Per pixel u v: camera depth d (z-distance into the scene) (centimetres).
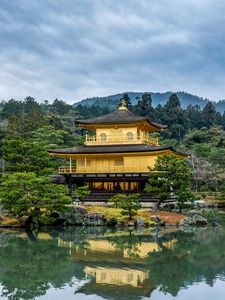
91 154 6931
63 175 7219
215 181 9788
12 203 5231
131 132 7288
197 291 2664
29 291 2717
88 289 2728
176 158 6066
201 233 5000
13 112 17525
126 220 5472
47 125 12650
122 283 2856
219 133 15075
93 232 5038
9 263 3503
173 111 17925
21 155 5547
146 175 6744
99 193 6844
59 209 5294
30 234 4912
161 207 6475
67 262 3491
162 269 3241
